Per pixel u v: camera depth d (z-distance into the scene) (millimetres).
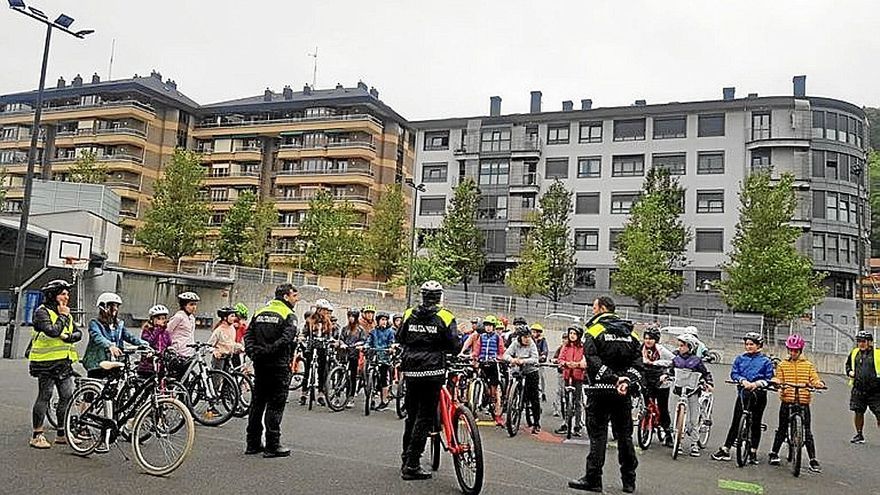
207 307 48344
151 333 10938
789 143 48781
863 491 8586
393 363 13070
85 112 67938
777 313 40312
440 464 8516
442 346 7629
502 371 12734
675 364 10711
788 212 41750
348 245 52875
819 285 46906
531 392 11906
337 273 53188
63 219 36875
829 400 21969
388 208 54062
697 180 51094
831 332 40062
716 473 9180
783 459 10562
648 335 11023
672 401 15922
